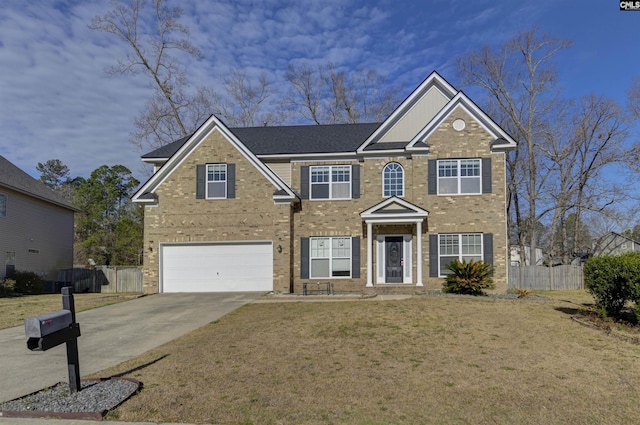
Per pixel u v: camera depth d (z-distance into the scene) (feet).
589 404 19.69
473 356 27.20
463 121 63.31
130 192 191.01
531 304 47.47
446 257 62.69
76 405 19.74
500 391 21.29
